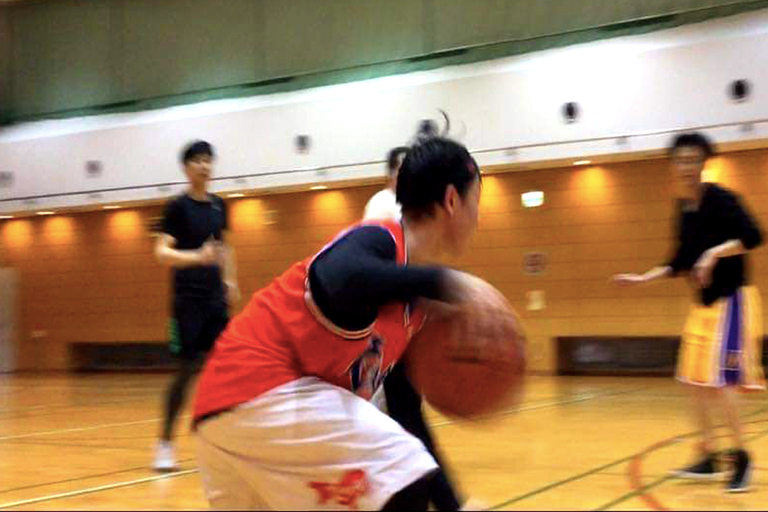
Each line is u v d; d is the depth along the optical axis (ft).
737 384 11.15
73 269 47.34
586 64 32.86
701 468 11.96
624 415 20.17
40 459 15.35
